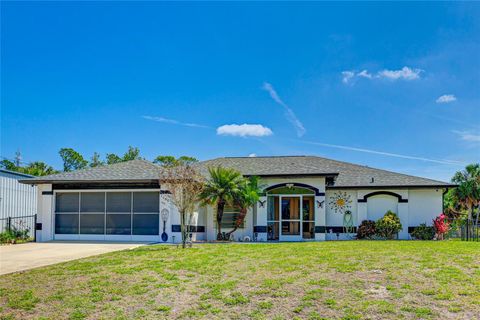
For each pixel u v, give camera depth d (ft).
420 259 45.52
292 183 84.53
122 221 82.64
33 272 42.63
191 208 69.41
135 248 62.85
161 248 61.52
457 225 93.56
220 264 45.16
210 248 59.82
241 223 81.97
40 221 84.48
